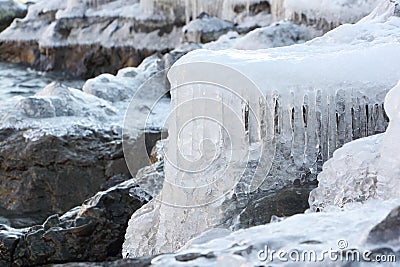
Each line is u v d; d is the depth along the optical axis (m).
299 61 5.52
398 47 5.82
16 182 9.98
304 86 5.39
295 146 5.42
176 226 5.63
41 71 20.36
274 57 5.70
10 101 11.66
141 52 18.23
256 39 12.09
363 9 11.87
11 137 10.37
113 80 13.39
